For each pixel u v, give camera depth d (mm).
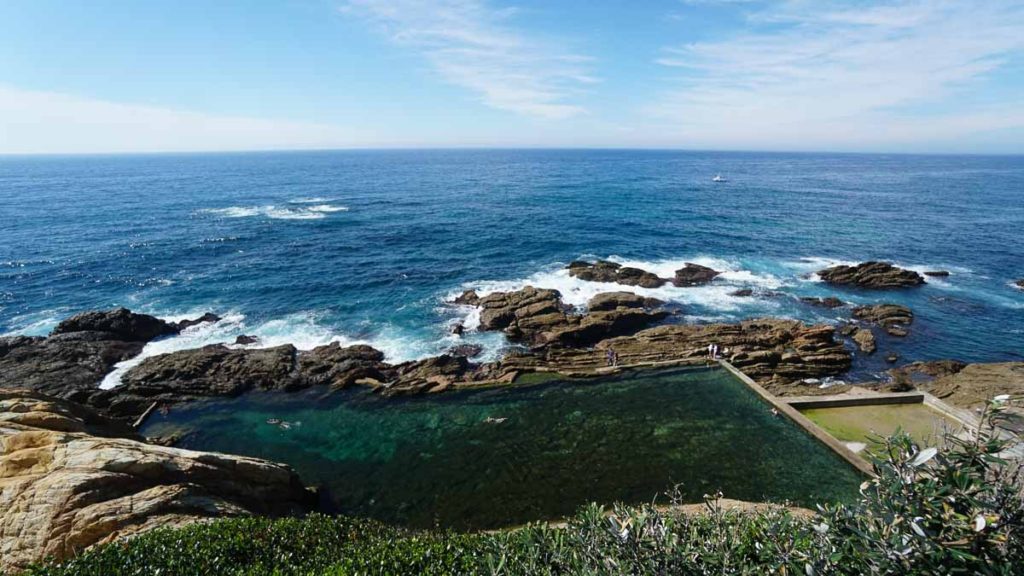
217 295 38062
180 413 23766
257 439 21703
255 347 30062
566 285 40219
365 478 19016
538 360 28094
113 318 30609
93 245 50469
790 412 21859
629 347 29406
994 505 4109
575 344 30703
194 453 15500
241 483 15453
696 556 5465
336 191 97438
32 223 60750
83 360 27438
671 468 18875
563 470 18984
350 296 38062
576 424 22031
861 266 41719
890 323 33000
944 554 4047
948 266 45844
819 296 38312
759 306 36219
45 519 12039
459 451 20422
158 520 12375
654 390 24797
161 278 41531
